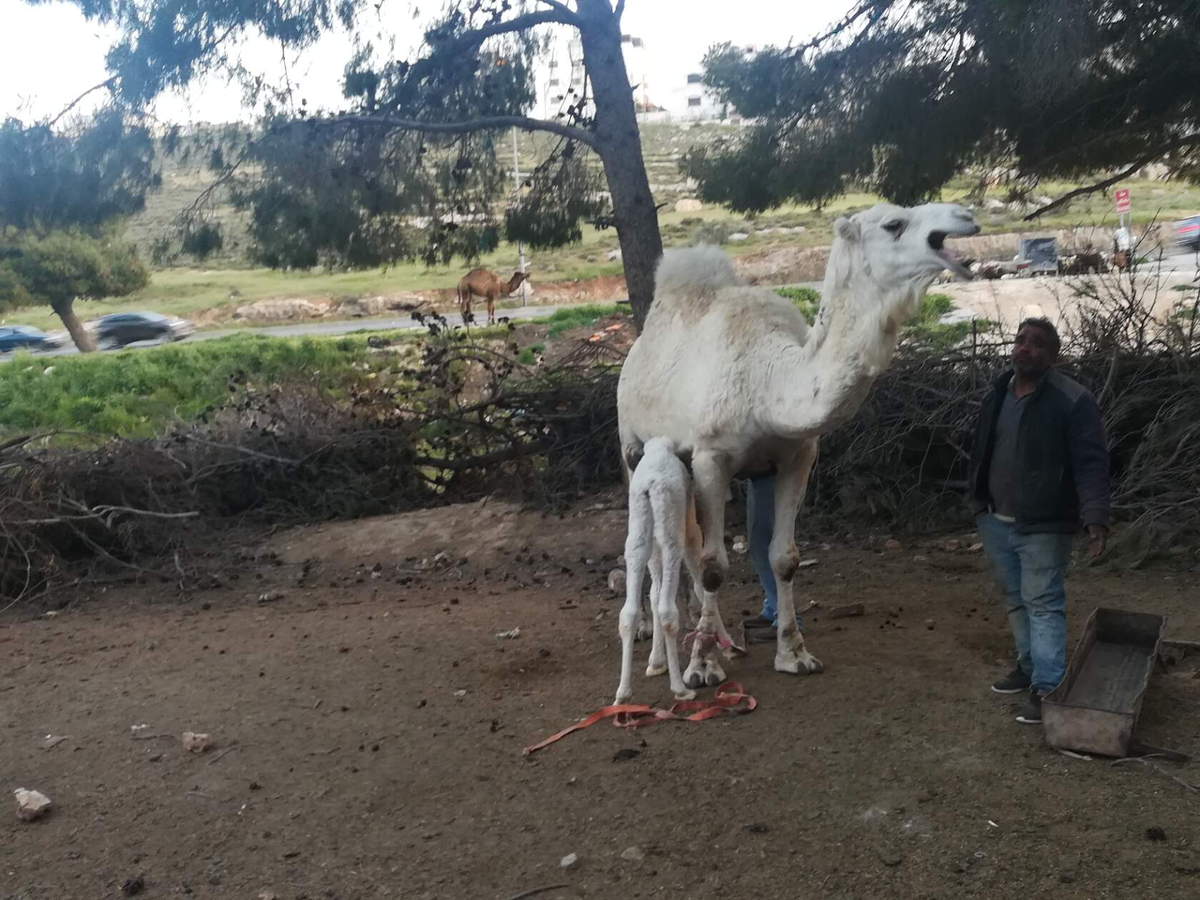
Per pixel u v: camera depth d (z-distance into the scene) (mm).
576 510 11273
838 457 10211
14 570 10398
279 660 7145
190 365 26500
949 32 10688
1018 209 13352
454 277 59719
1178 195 43000
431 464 13008
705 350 5867
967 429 9688
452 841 4395
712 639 5859
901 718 5211
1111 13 9539
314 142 11688
